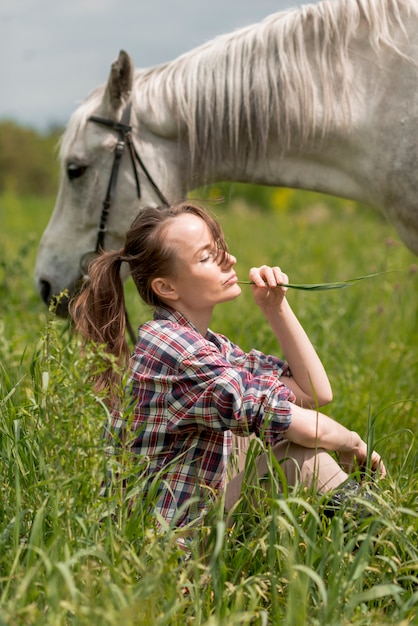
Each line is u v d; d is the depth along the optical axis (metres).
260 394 2.16
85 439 1.99
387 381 3.77
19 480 2.22
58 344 2.22
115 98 3.37
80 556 1.89
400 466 2.73
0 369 3.02
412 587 2.17
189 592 2.08
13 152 28.89
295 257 6.07
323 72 3.23
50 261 3.60
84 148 3.44
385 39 3.15
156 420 2.25
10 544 2.08
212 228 2.34
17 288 4.91
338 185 3.42
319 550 2.05
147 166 3.44
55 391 2.04
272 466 2.29
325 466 2.31
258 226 9.83
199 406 2.17
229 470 2.44
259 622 1.95
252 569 2.13
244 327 4.32
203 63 3.37
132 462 2.16
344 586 1.88
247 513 2.23
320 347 4.18
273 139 3.37
